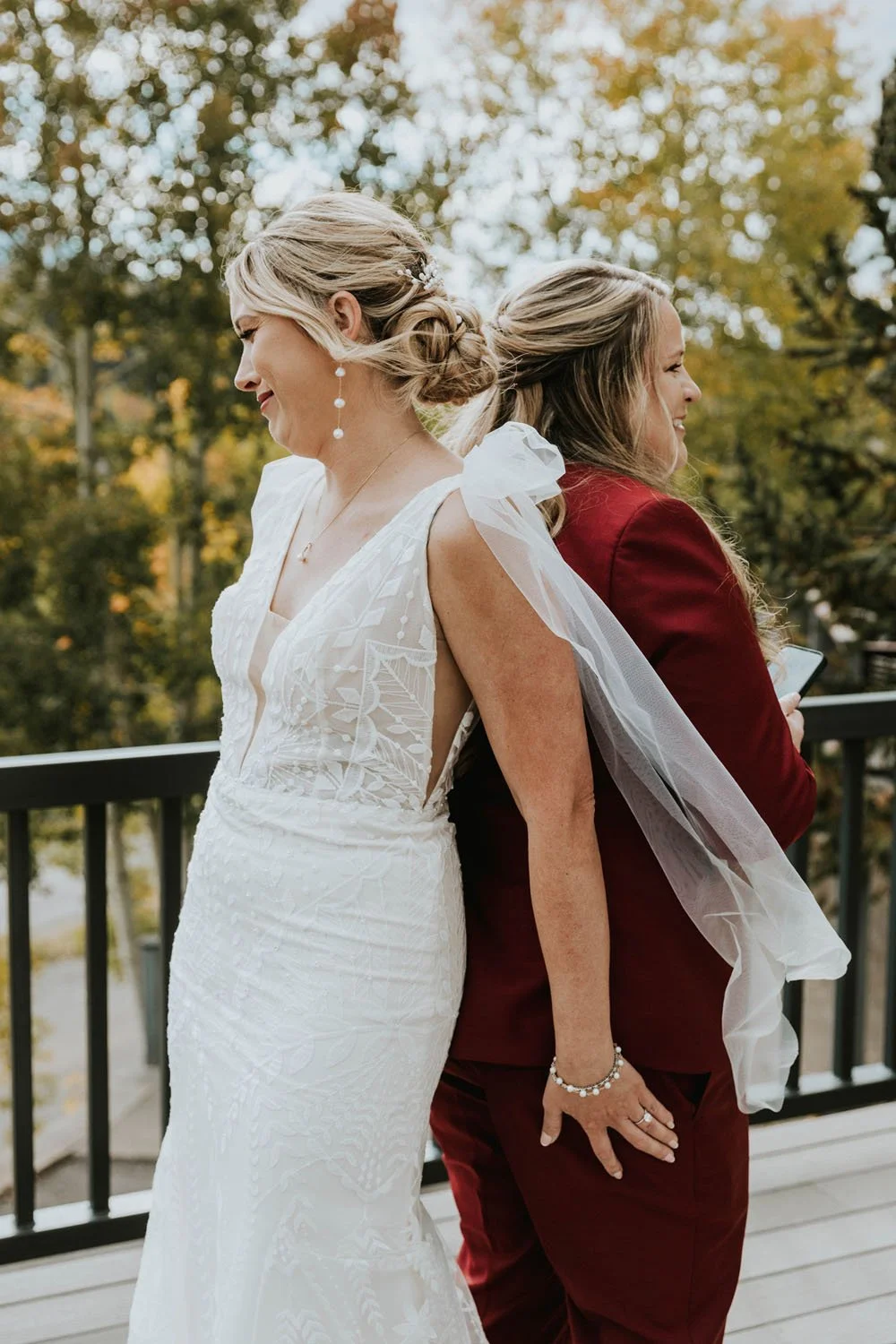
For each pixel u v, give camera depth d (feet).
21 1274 6.68
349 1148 4.14
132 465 47.14
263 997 4.27
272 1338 4.15
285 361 4.26
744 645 4.17
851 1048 8.35
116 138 44.19
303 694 4.16
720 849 4.34
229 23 43.55
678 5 49.85
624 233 51.16
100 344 47.83
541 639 4.01
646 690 4.01
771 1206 7.37
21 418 47.01
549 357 4.59
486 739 4.55
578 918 4.12
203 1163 4.48
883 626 29.78
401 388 4.29
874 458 31.01
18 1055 6.51
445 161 47.75
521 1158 4.60
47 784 6.32
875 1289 6.63
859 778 8.17
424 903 4.25
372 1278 4.20
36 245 43.65
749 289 48.80
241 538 47.67
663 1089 4.43
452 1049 4.63
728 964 4.43
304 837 4.22
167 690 46.21
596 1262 4.58
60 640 44.45
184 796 6.62
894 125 30.07
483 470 3.98
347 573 4.15
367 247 4.22
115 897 48.47
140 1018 45.01
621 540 4.11
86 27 43.04
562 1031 4.22
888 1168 7.81
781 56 50.65
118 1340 6.15
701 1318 4.65
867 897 31.45
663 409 4.65
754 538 30.53
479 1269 5.25
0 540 44.19
